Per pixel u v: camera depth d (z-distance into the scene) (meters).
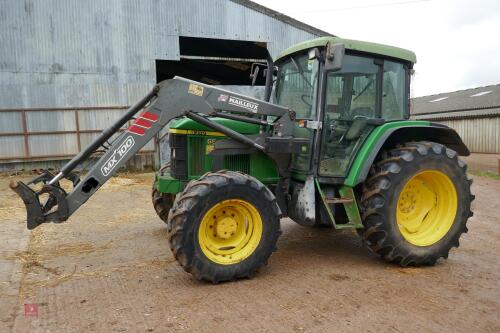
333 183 4.32
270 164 4.52
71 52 12.59
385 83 4.61
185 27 13.53
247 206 3.81
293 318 3.09
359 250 4.82
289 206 4.49
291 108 4.68
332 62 3.85
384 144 4.52
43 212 3.88
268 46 14.53
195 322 3.03
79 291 3.63
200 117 4.03
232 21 13.98
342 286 3.70
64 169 3.98
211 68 17.16
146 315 3.15
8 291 3.64
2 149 12.20
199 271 3.62
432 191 4.50
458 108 29.27
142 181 10.81
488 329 2.94
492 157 20.84
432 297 3.47
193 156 4.39
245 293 3.54
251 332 2.88
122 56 13.05
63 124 12.69
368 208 4.11
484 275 4.02
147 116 3.95
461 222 4.38
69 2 12.43
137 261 4.44
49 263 4.40
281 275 3.98
